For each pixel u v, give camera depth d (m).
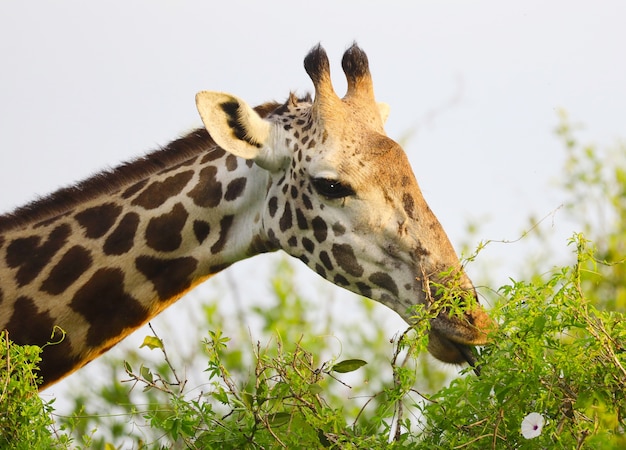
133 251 13.34
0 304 12.91
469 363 12.51
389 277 12.88
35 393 10.21
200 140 14.20
